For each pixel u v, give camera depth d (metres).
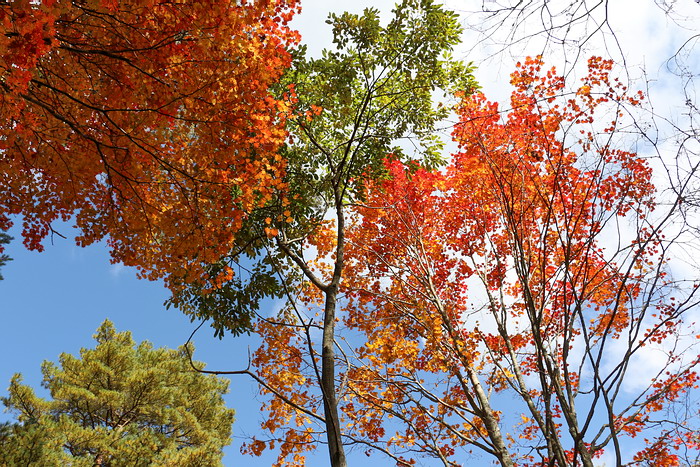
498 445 8.16
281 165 6.49
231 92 5.52
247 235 7.77
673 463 6.77
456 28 7.75
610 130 4.62
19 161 5.80
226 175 6.10
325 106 8.48
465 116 8.07
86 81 5.54
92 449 15.64
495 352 9.46
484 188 8.88
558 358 7.77
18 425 13.27
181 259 6.54
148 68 5.09
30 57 3.83
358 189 9.09
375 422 10.13
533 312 4.75
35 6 3.83
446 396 9.48
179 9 4.66
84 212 6.36
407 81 8.31
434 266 11.21
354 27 7.87
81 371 17.78
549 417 4.61
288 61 5.97
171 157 6.05
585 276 4.85
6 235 7.61
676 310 4.07
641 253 4.20
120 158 5.78
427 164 8.84
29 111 5.45
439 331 9.38
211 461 16.89
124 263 6.56
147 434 16.50
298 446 9.45
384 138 8.62
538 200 7.05
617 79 3.79
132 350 20.58
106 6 4.45
